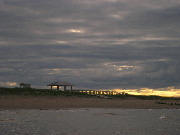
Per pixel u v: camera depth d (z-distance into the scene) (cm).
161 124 2317
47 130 1867
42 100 3938
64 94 4741
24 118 2417
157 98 5900
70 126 2069
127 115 2969
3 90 4259
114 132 1875
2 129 1855
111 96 5416
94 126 2105
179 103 4984
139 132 1897
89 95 5069
